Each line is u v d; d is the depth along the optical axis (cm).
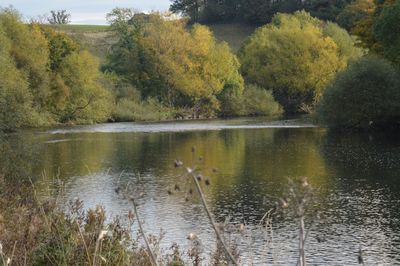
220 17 14475
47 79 6372
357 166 3141
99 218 970
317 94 8531
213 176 2883
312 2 12706
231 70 8506
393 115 5166
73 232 924
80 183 2652
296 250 1648
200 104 8306
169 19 8731
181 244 1644
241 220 1981
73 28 12394
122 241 1015
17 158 2397
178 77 8231
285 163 3309
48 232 928
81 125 6544
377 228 1897
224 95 8406
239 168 3142
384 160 3338
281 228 1878
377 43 5538
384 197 2341
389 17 4859
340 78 5272
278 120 7038
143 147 4181
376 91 5128
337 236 1806
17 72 5700
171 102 8325
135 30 8931
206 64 8338
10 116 2634
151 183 2667
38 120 6269
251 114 8419
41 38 6750
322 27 10194
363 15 10425
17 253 870
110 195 2362
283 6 13388
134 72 8306
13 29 6234
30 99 5881
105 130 5750
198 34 8475
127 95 7788
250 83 9112
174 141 4619
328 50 8838
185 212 2088
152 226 1880
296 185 430
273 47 9019
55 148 4106
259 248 1605
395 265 1540
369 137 4666
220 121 7088
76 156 3656
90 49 11006
